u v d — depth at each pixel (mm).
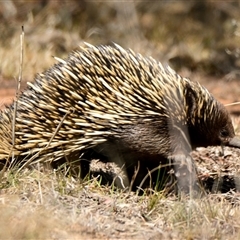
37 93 12531
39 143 12531
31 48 24234
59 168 12477
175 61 26844
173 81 12266
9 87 21344
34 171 12336
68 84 12242
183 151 12336
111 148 12469
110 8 29625
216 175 13945
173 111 12148
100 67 12180
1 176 11914
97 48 12438
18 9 28922
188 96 12352
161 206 11812
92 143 12320
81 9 29547
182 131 11852
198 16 30906
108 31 28141
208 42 28438
